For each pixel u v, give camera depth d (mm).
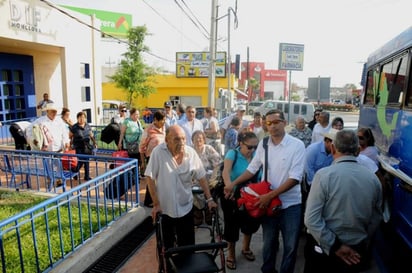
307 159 4105
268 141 3377
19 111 14727
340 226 2406
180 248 2623
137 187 5426
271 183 3289
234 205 3602
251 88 57719
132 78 23266
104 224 4840
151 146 5641
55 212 5289
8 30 11344
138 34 22797
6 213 5293
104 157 5621
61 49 14492
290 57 14672
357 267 2498
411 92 3889
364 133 4266
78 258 3777
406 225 3773
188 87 29750
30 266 3713
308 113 20969
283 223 3279
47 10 13195
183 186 3281
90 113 16984
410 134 3725
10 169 6500
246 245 4008
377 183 2426
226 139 6840
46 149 6512
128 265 3910
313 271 2660
